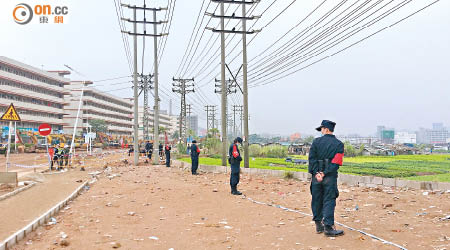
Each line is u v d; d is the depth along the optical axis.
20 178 15.34
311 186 5.89
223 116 20.16
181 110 49.00
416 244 4.94
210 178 15.56
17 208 8.47
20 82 66.62
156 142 27.28
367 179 11.67
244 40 18.67
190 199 9.67
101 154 45.66
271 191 10.91
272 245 5.19
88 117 94.25
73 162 26.89
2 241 5.49
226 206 8.49
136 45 26.80
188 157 36.28
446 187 9.68
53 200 9.64
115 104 113.06
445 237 5.16
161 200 9.65
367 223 6.26
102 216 7.74
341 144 5.55
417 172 15.50
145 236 5.95
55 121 78.88
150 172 19.41
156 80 27.34
